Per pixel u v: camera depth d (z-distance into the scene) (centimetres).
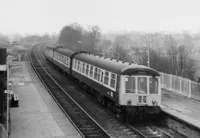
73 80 3133
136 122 1734
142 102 1630
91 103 2183
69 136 1416
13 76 3406
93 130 1534
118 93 1655
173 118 1577
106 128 1575
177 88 2270
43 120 1683
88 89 2509
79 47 8000
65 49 3850
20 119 1694
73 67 2973
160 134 1495
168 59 5950
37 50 7619
